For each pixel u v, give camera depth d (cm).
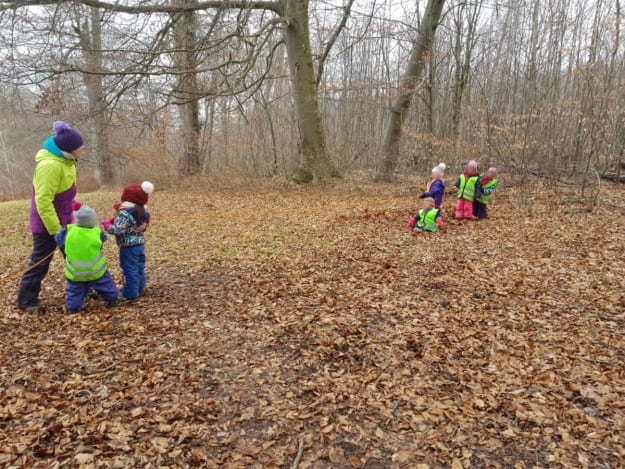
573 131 1398
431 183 941
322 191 1596
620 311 471
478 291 555
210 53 1409
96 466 262
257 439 292
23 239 892
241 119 2370
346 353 405
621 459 266
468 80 1630
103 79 1506
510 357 391
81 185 2622
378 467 268
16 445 276
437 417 312
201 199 1537
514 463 268
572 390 338
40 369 365
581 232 830
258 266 681
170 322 468
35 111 1326
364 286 581
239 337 438
